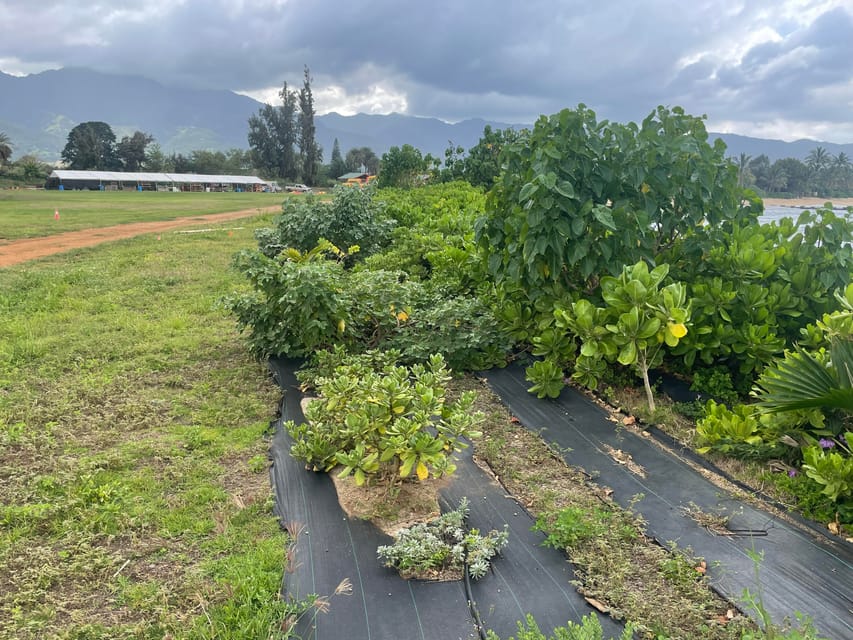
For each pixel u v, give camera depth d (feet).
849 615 8.93
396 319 20.54
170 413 16.62
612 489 12.62
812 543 10.59
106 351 21.71
